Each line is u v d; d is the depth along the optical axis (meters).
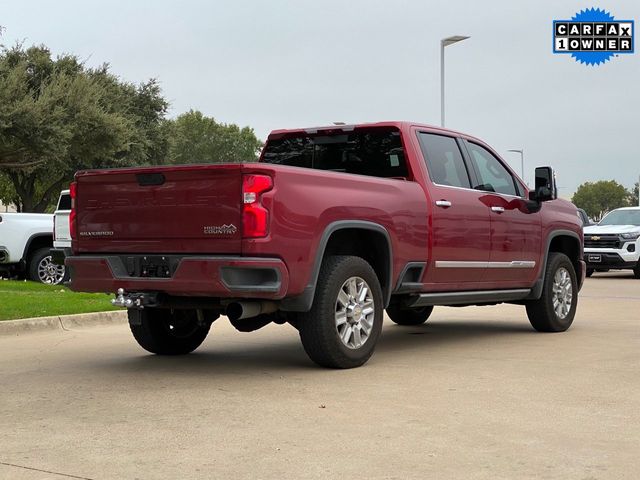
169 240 6.60
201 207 6.41
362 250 7.52
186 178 6.48
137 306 6.74
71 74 33.22
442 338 9.28
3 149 27.94
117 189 6.87
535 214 9.31
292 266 6.41
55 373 7.02
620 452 4.45
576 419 5.19
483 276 8.54
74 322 10.70
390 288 7.41
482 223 8.41
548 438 4.73
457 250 8.08
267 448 4.55
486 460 4.30
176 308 7.09
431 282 7.89
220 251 6.35
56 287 15.36
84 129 28.92
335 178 6.89
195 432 4.91
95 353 8.27
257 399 5.83
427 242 7.73
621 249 21.20
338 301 6.92
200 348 8.65
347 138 8.31
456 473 4.08
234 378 6.68
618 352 8.02
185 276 6.39
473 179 8.63
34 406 5.67
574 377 6.62
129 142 33.25
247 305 6.52
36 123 26.53
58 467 4.23
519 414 5.33
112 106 34.25
